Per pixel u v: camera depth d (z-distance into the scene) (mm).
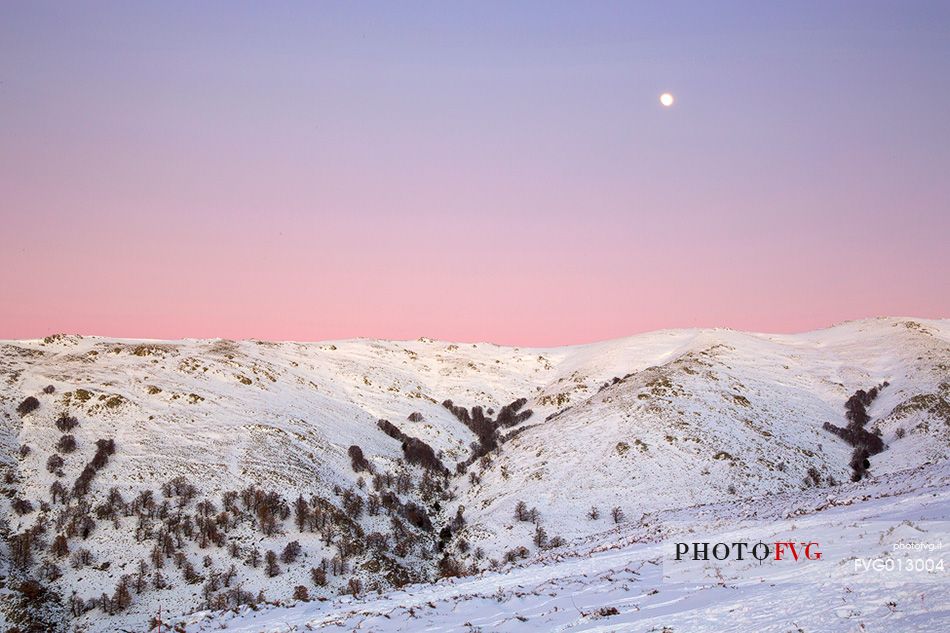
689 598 19141
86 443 99750
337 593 71750
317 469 104062
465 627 19781
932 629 13305
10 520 79188
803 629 14609
